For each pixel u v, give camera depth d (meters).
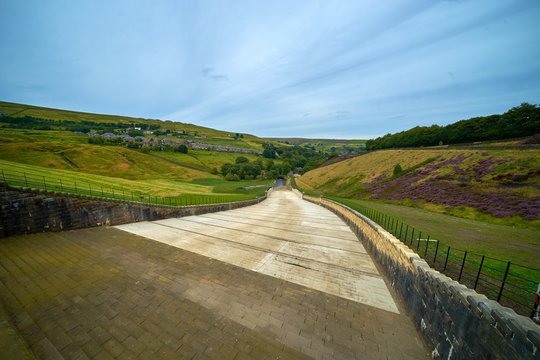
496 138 47.31
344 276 7.88
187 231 13.56
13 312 5.24
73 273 7.29
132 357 4.18
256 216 20.41
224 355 4.32
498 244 10.91
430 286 4.82
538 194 20.81
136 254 9.29
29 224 10.80
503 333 2.85
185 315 5.46
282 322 5.34
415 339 4.96
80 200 12.52
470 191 26.08
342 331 5.11
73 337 4.59
